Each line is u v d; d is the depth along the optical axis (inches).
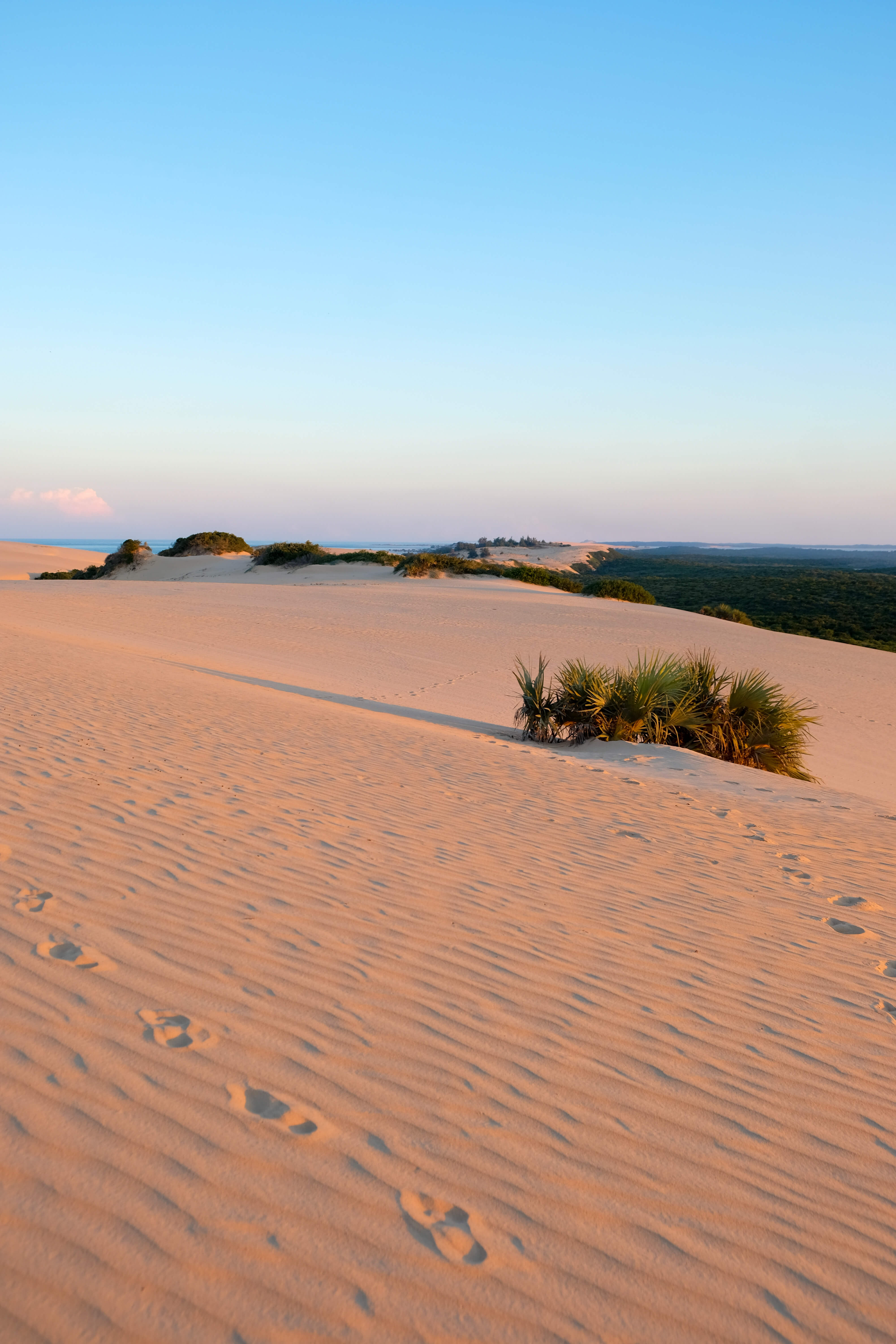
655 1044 137.3
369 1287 80.1
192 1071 111.6
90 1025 119.5
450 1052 126.7
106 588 1487.5
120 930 152.9
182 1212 86.0
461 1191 95.6
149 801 238.5
